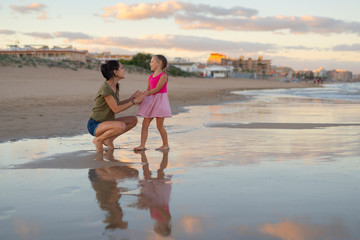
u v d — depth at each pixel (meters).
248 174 2.91
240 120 7.77
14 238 1.69
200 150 4.17
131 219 1.92
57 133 5.74
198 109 11.41
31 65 36.72
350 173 2.90
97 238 1.68
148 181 2.74
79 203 2.21
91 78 35.75
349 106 12.47
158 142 4.97
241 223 1.84
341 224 1.81
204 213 1.99
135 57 63.78
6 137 5.30
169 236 1.69
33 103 11.92
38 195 2.39
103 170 3.17
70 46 59.97
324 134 5.43
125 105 4.33
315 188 2.46
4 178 2.88
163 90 4.47
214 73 99.25
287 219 1.88
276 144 4.52
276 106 12.77
